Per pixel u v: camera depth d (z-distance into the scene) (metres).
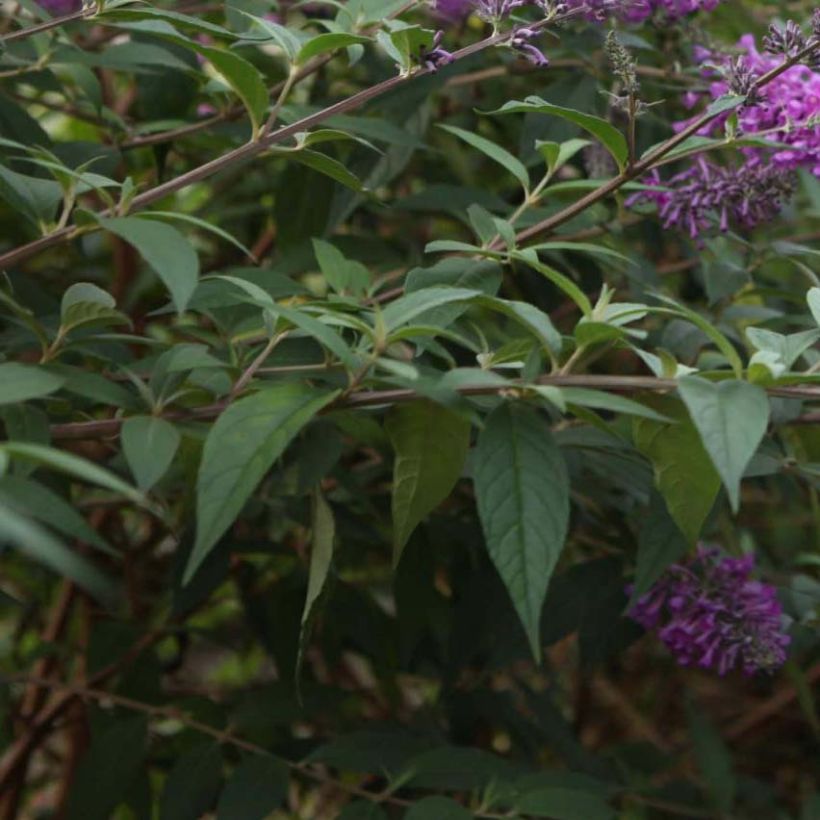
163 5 1.44
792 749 2.07
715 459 0.99
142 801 1.39
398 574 1.37
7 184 1.11
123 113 1.59
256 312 1.25
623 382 1.06
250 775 1.29
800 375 1.04
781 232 1.74
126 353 1.24
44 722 1.61
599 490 1.36
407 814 1.23
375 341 1.05
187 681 1.93
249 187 1.73
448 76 1.39
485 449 1.04
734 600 1.25
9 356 1.26
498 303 1.06
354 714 1.75
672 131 1.46
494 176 1.71
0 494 0.98
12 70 1.32
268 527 1.52
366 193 1.20
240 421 1.02
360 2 1.24
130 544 1.81
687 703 1.67
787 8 1.66
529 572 1.02
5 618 1.96
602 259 1.33
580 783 1.29
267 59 1.47
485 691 1.46
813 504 1.33
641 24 1.38
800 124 1.18
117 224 1.01
